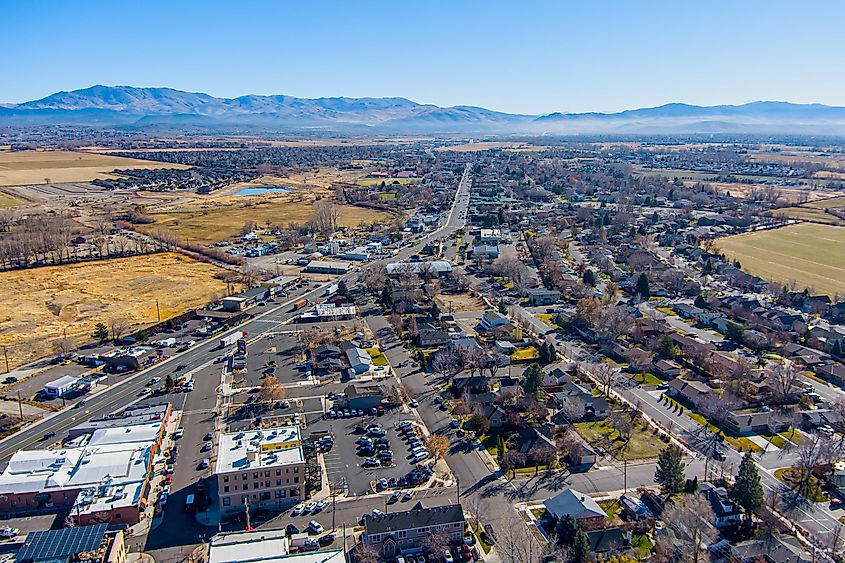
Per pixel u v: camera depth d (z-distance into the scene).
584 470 149.38
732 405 176.75
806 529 127.88
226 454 140.62
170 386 189.50
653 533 125.69
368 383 193.88
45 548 112.94
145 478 138.62
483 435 165.38
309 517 131.00
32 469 141.00
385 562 119.12
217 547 113.69
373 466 149.25
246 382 195.50
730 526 128.62
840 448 150.62
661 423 172.62
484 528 127.50
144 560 117.31
